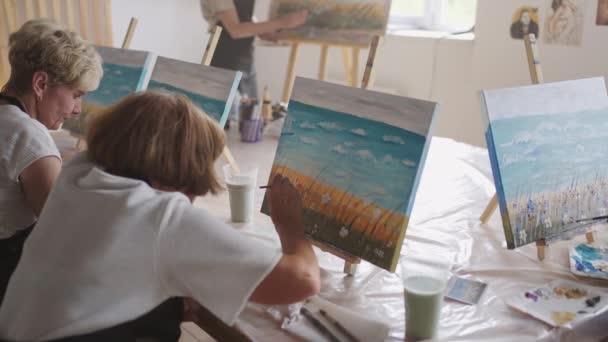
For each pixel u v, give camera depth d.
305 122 1.37
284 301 0.92
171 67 1.93
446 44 3.24
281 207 1.12
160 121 0.93
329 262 1.30
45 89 1.34
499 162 1.29
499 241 1.42
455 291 1.17
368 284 1.21
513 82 2.92
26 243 0.95
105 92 2.04
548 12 2.71
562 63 2.70
